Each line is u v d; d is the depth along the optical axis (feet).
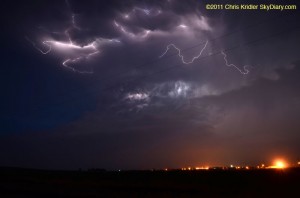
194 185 78.74
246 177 75.41
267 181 69.51
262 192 63.98
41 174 139.13
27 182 116.78
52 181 116.47
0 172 152.76
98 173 121.70
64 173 139.13
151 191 79.51
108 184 96.99
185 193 73.10
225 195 66.59
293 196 58.59
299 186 63.21
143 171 108.27
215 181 77.87
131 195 78.28
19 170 160.76
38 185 104.99
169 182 85.87
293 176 69.46
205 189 73.87
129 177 102.68
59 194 85.92
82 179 113.19
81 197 80.07
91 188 92.38
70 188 95.61
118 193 81.46
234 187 70.85
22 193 90.07
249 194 64.39
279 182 67.51
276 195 60.80
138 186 87.56
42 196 83.71
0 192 92.32
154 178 94.43
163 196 73.87
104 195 80.53
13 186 105.19
